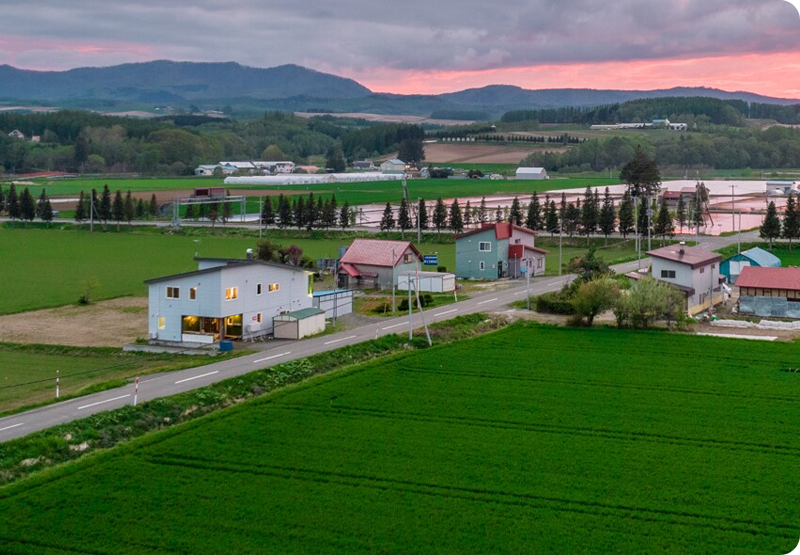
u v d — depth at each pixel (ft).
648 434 161.79
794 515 126.82
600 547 118.01
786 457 149.28
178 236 548.31
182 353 233.35
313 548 118.32
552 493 134.82
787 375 202.69
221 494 134.92
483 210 557.33
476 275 376.07
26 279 370.32
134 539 120.88
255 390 191.62
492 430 164.04
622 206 488.02
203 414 175.94
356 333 251.80
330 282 361.30
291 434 160.86
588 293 257.14
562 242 494.59
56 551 118.01
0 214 655.35
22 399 189.98
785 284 288.71
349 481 139.74
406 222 526.57
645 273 339.57
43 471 143.64
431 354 224.53
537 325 260.21
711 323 272.92
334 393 186.70
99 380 206.39
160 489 136.46
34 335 261.65
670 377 201.67
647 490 135.74
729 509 128.77
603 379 200.03
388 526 124.26
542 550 117.29
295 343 239.71
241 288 246.68
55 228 597.52
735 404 179.93
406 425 166.71
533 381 198.59
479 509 129.59
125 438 161.17
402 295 324.60
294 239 524.52
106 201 588.50
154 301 247.91
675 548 117.39
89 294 316.60
